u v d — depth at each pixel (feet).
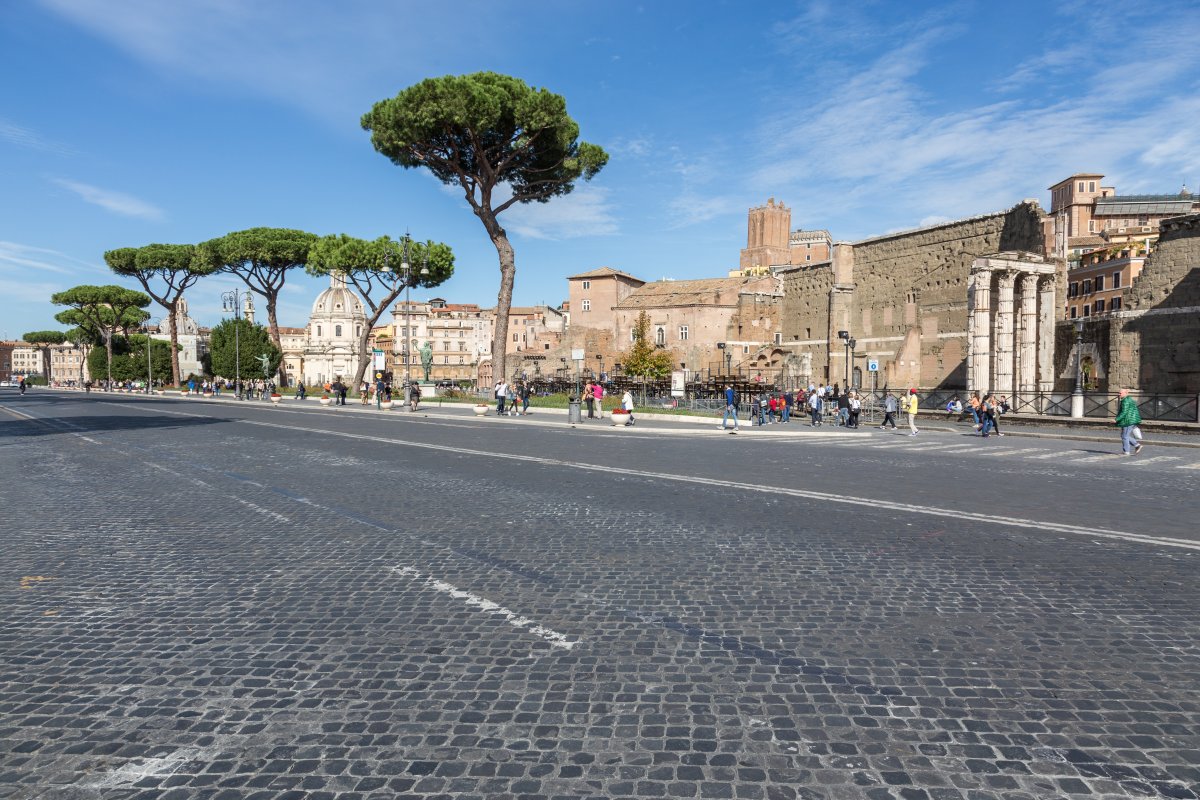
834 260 207.51
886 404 101.35
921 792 9.70
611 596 18.24
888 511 30.32
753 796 9.56
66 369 568.82
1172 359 114.93
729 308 266.77
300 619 16.55
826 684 13.06
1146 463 52.11
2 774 10.11
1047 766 10.37
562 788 9.73
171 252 258.78
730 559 21.99
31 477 40.68
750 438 75.15
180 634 15.58
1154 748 10.88
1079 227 273.13
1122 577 20.08
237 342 243.60
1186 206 261.24
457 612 17.03
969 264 159.22
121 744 10.93
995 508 31.32
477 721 11.62
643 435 78.28
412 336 429.79
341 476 40.93
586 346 298.76
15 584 19.36
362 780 9.93
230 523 27.53
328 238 194.70
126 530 26.27
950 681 13.20
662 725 11.50
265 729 11.37
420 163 140.46
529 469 44.57
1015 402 105.29
